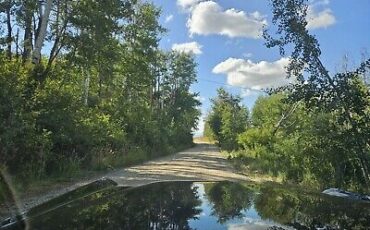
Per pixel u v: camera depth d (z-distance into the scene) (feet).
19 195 32.86
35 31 60.13
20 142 38.17
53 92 49.01
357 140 35.45
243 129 181.16
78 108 54.13
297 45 34.40
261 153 88.84
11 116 35.14
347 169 52.65
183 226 4.99
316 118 43.55
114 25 63.05
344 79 34.01
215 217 5.41
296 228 5.21
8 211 24.20
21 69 39.52
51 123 46.62
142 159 88.99
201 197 6.55
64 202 6.97
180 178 53.21
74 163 50.21
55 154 48.49
